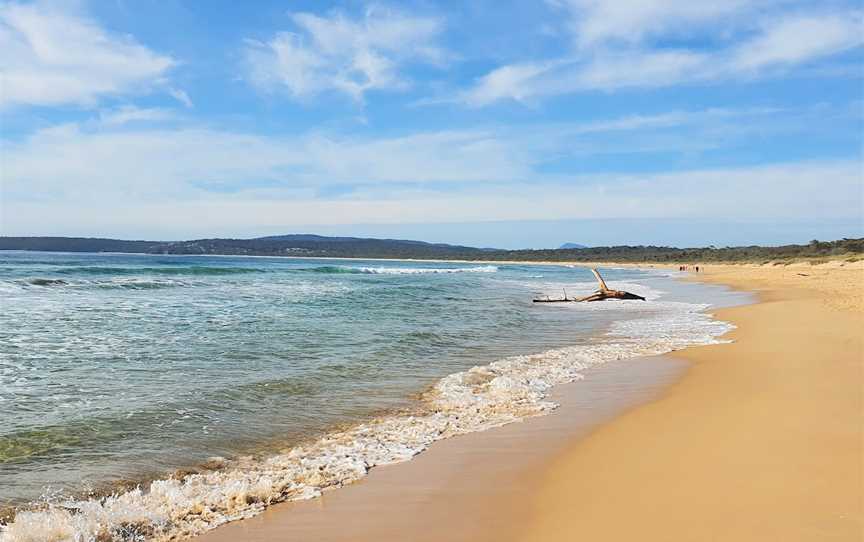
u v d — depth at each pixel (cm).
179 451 709
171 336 1536
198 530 500
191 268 5109
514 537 467
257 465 666
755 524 455
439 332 1756
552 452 685
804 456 601
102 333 1562
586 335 1767
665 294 3731
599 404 923
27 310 2014
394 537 476
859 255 7962
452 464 654
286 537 482
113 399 923
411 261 18950
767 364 1166
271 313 2109
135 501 559
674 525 464
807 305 2380
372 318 2048
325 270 6612
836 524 448
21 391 960
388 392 1012
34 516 511
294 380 1080
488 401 945
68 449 708
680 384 1048
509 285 4641
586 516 495
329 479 616
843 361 1145
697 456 626
